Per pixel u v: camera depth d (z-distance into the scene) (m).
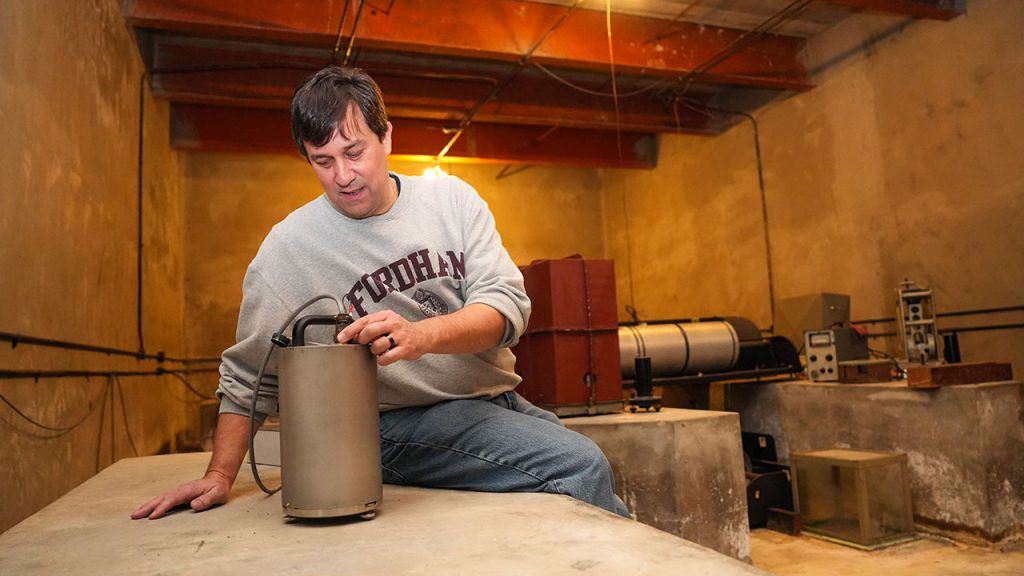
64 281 2.95
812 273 5.95
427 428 1.33
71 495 1.42
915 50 5.02
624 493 2.44
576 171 9.16
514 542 0.83
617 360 2.73
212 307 7.32
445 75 6.32
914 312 4.16
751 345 4.22
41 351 2.64
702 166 7.40
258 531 0.98
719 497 2.48
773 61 5.90
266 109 6.76
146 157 5.17
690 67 5.71
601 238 9.13
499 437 1.26
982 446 3.04
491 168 8.75
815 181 5.94
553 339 2.65
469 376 1.36
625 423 2.46
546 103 6.77
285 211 7.71
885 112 5.27
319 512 0.97
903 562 2.85
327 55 6.09
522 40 5.21
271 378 1.32
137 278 4.64
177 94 5.70
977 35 4.57
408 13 4.89
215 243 7.43
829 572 2.77
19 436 2.40
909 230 5.05
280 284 1.32
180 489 1.18
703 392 4.68
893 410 3.45
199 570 0.79
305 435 0.98
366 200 1.24
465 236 1.36
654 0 5.35
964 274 4.63
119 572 0.80
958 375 3.20
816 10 5.52
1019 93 4.30
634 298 8.55
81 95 3.30
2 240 2.25
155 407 5.25
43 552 0.93
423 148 7.29
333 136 1.18
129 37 4.57
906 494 3.21
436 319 1.11
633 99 7.03
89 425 3.34
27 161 2.52
